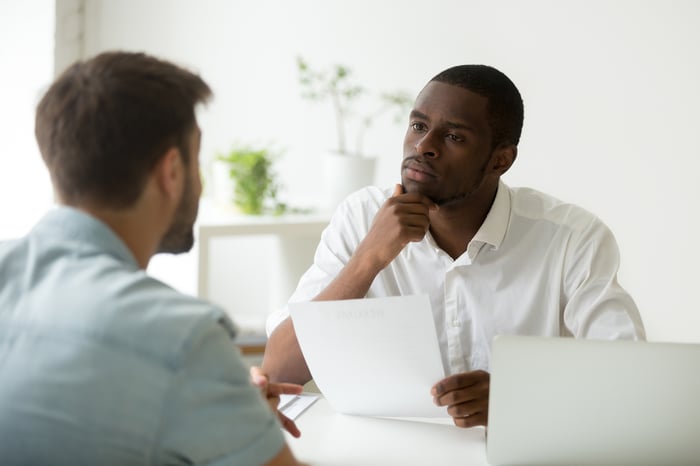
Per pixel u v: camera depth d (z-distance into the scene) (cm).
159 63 134
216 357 122
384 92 443
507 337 154
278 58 454
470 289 226
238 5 453
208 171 463
